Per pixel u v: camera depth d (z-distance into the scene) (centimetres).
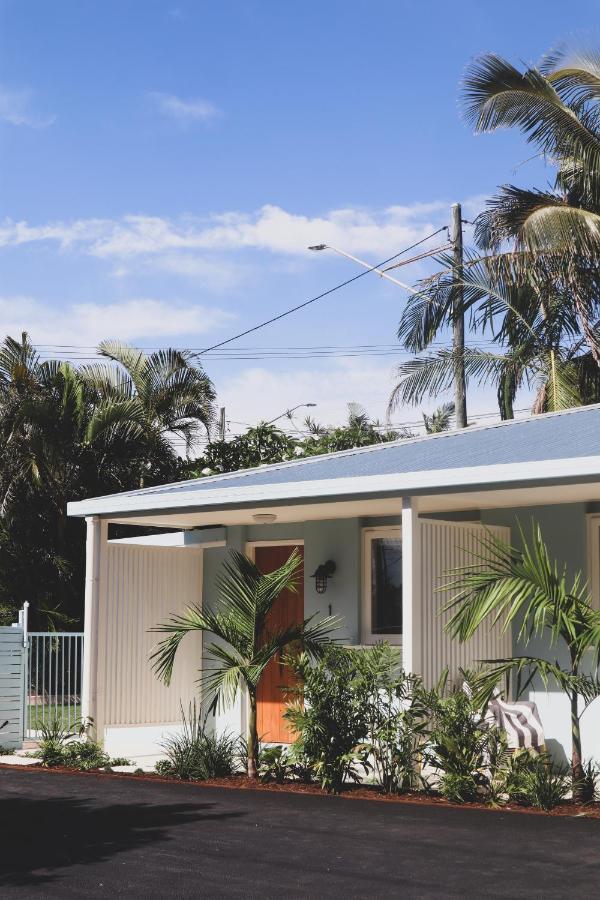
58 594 2288
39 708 1803
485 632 1148
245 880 716
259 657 1120
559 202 2070
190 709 1421
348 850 795
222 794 1030
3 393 2331
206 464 2511
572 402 2170
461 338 2269
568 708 1130
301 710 1087
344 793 1031
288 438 2545
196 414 2562
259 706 1437
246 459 2514
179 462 2517
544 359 2216
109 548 1349
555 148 2070
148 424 2409
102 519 1339
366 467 1171
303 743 1058
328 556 1356
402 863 757
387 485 1062
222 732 1421
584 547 1138
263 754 1124
